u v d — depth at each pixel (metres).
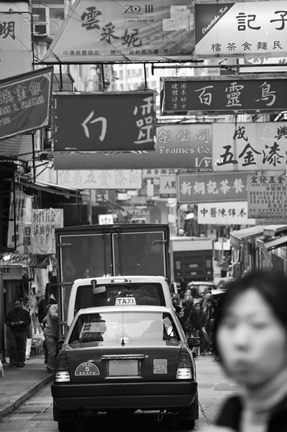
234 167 28.70
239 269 56.59
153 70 23.08
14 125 18.28
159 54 22.98
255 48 22.69
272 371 2.82
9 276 34.06
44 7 35.06
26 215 32.53
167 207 109.38
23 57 23.08
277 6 22.61
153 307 15.77
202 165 29.27
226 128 28.80
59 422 15.28
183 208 103.19
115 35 23.05
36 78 18.23
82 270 24.47
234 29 22.69
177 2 22.89
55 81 36.25
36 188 34.03
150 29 22.97
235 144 28.72
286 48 22.61
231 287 2.96
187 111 22.95
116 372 14.37
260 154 28.59
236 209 45.75
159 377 14.34
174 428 15.64
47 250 35.47
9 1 23.80
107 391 14.28
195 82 22.97
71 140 22.92
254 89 23.00
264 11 22.64
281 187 35.34
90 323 15.33
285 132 28.50
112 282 19.95
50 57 23.19
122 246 24.56
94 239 24.58
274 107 22.95
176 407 14.58
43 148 30.20
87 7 23.08
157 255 24.55
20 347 30.12
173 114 23.52
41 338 38.44
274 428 2.79
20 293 36.62
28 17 23.11
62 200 46.53
